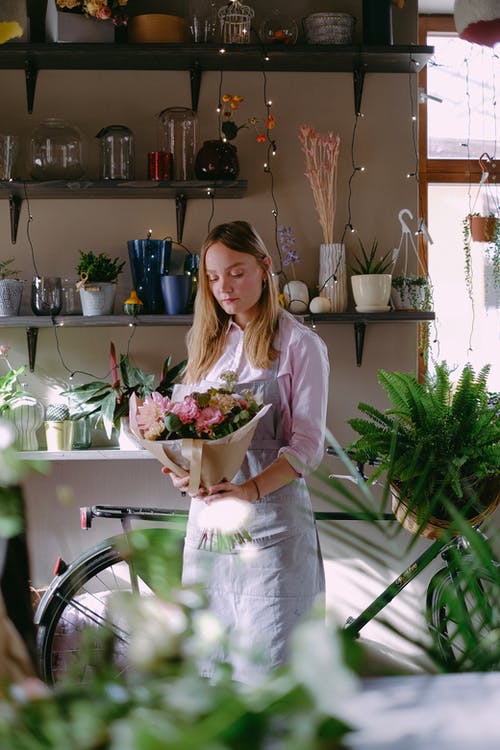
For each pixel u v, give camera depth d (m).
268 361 2.30
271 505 2.21
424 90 3.58
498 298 3.93
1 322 3.24
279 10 3.50
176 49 3.22
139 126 3.46
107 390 3.29
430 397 2.10
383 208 3.52
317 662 0.39
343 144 3.51
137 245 3.31
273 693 0.39
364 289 3.32
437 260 3.96
